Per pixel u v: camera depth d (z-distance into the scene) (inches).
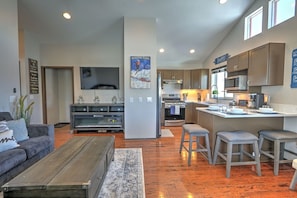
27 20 188.1
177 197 88.8
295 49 125.6
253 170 117.5
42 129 129.9
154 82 188.4
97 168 70.7
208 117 139.3
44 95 242.1
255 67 145.2
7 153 93.1
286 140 111.7
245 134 115.1
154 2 163.9
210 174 112.3
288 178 107.0
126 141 182.2
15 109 149.8
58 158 79.5
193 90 292.4
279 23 139.8
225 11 178.1
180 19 187.0
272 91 145.9
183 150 155.7
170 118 259.6
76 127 215.8
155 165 125.5
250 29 180.5
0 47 134.2
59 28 203.5
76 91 245.6
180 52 258.5
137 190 92.7
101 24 196.5
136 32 183.8
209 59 268.2
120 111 218.5
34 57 224.1
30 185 57.5
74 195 59.5
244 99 188.1
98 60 244.2
